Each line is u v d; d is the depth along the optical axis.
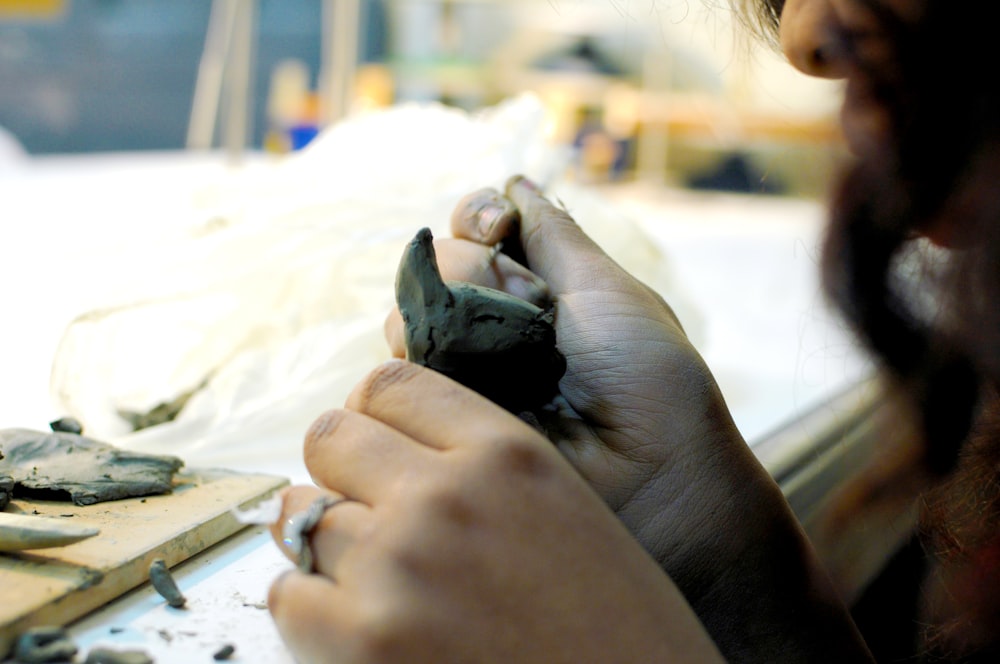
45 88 2.33
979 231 0.42
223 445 0.87
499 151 1.19
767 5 0.62
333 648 0.41
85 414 0.88
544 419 0.56
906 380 0.58
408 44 2.07
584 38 2.16
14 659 0.46
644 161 2.36
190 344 0.94
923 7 0.41
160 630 0.51
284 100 2.11
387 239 1.04
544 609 0.41
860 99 0.46
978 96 0.41
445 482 0.42
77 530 0.54
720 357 1.43
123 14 2.29
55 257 1.24
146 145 2.45
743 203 2.46
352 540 0.42
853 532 0.88
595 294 0.59
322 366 0.92
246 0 2.01
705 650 0.43
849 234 0.52
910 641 0.99
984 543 0.63
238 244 1.02
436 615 0.40
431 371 0.48
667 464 0.56
